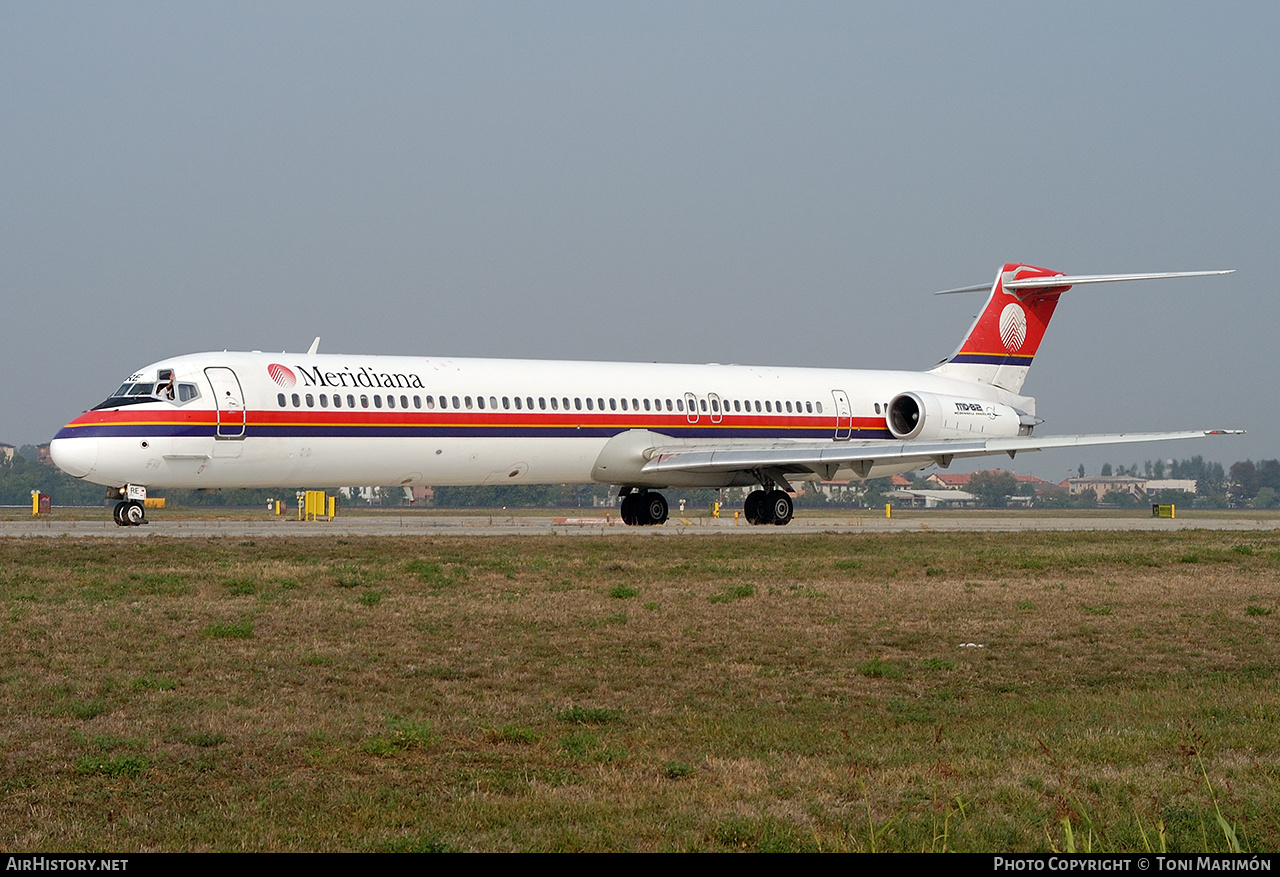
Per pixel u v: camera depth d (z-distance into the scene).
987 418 133.62
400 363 103.75
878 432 130.12
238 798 28.75
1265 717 37.75
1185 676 45.28
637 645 49.03
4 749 32.31
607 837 26.25
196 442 92.69
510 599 59.69
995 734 35.50
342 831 26.55
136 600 56.69
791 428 124.00
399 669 43.56
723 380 121.88
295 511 193.75
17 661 43.03
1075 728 36.16
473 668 44.03
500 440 106.00
